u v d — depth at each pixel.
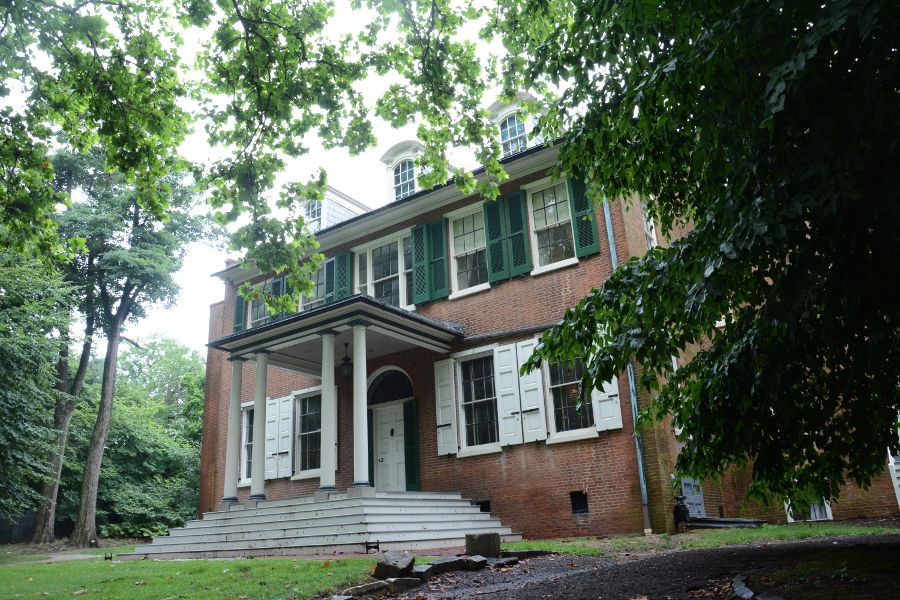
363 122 9.71
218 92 9.39
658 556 7.87
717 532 11.10
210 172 9.47
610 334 5.81
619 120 4.66
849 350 4.54
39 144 9.52
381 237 17.61
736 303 4.97
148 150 9.45
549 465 13.38
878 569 4.18
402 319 13.93
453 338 15.28
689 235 4.84
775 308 3.88
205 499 19.17
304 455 17.72
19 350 17.81
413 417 15.56
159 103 9.35
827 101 3.57
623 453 12.57
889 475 12.19
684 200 5.96
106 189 26.58
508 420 14.05
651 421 6.41
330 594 6.60
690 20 4.60
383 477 16.08
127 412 32.69
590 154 5.71
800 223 3.71
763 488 6.09
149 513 28.16
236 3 8.67
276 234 9.64
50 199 9.73
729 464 5.96
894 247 3.57
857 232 3.68
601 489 12.66
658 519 11.91
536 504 13.34
